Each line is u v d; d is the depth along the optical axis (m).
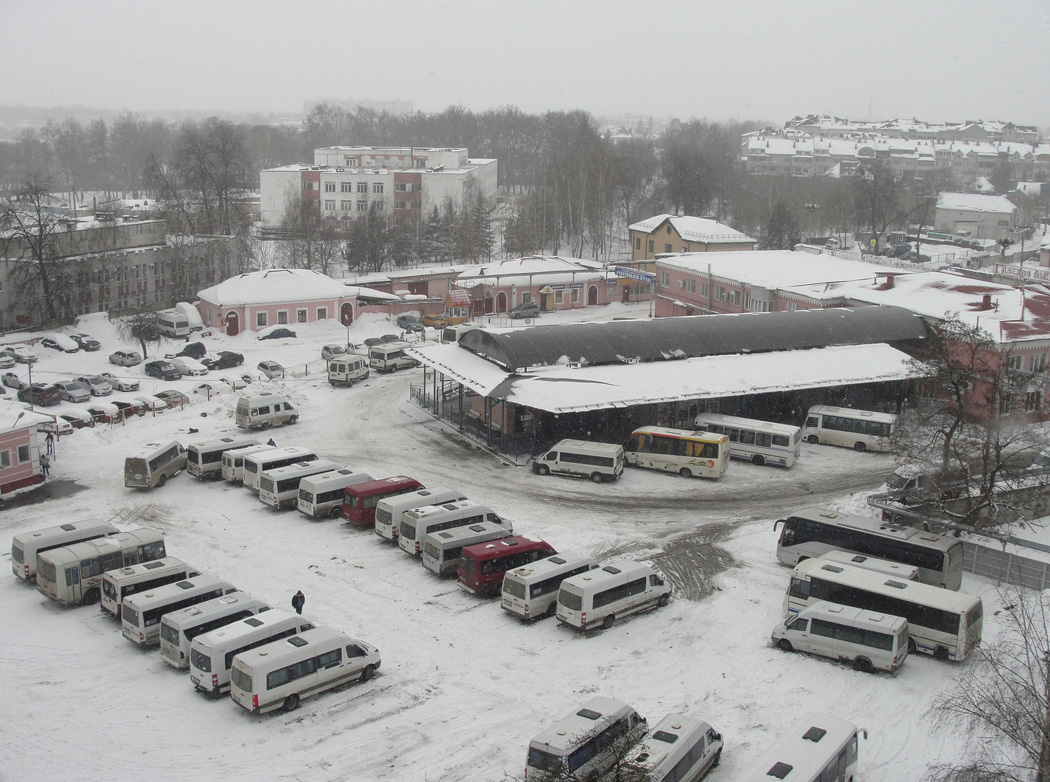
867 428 55.22
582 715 24.98
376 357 73.25
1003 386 46.22
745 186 173.25
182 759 25.70
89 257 88.31
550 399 51.59
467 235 123.88
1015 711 22.91
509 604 34.16
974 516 40.19
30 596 36.50
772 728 27.06
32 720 27.61
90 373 71.31
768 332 62.75
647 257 113.38
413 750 26.08
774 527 39.25
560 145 198.88
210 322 84.62
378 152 163.12
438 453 54.03
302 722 27.52
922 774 24.78
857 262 89.19
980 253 139.50
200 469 49.12
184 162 139.38
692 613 34.66
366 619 33.97
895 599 31.55
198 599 33.00
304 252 109.19
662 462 51.16
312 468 46.22
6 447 46.91
